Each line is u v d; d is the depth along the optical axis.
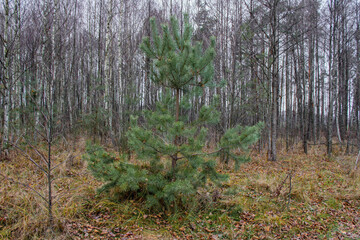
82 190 4.58
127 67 12.70
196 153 3.68
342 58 13.54
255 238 3.64
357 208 4.92
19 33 7.48
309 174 7.36
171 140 3.98
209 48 3.91
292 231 3.92
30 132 6.60
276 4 9.73
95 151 4.02
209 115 3.97
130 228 3.57
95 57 19.06
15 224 3.22
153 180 3.78
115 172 3.72
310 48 15.05
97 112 8.55
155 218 3.94
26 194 3.86
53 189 4.49
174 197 3.79
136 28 14.68
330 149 11.00
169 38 3.89
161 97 4.48
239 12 10.61
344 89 15.57
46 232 3.07
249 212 4.52
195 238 3.55
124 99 9.80
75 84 16.41
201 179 4.00
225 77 9.61
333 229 4.05
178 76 3.96
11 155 6.60
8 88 6.84
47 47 8.30
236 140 3.50
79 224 3.49
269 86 10.38
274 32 9.83
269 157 10.09
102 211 3.98
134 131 3.46
